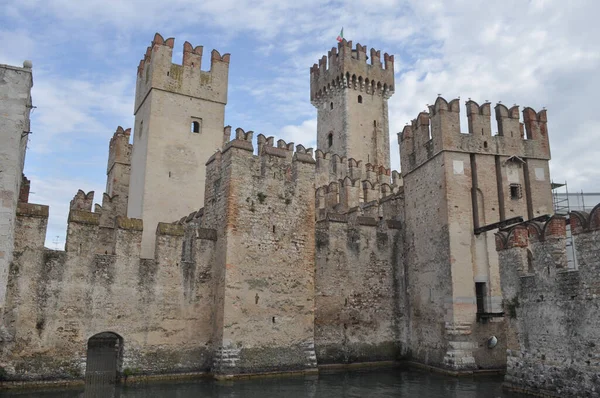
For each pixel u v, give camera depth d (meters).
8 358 21.77
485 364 27.69
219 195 28.08
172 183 38.03
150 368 24.61
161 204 37.38
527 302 21.78
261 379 25.16
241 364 25.39
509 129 31.50
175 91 39.41
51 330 22.80
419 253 31.83
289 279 27.86
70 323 23.25
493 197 30.20
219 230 27.48
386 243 33.69
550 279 20.58
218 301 26.33
